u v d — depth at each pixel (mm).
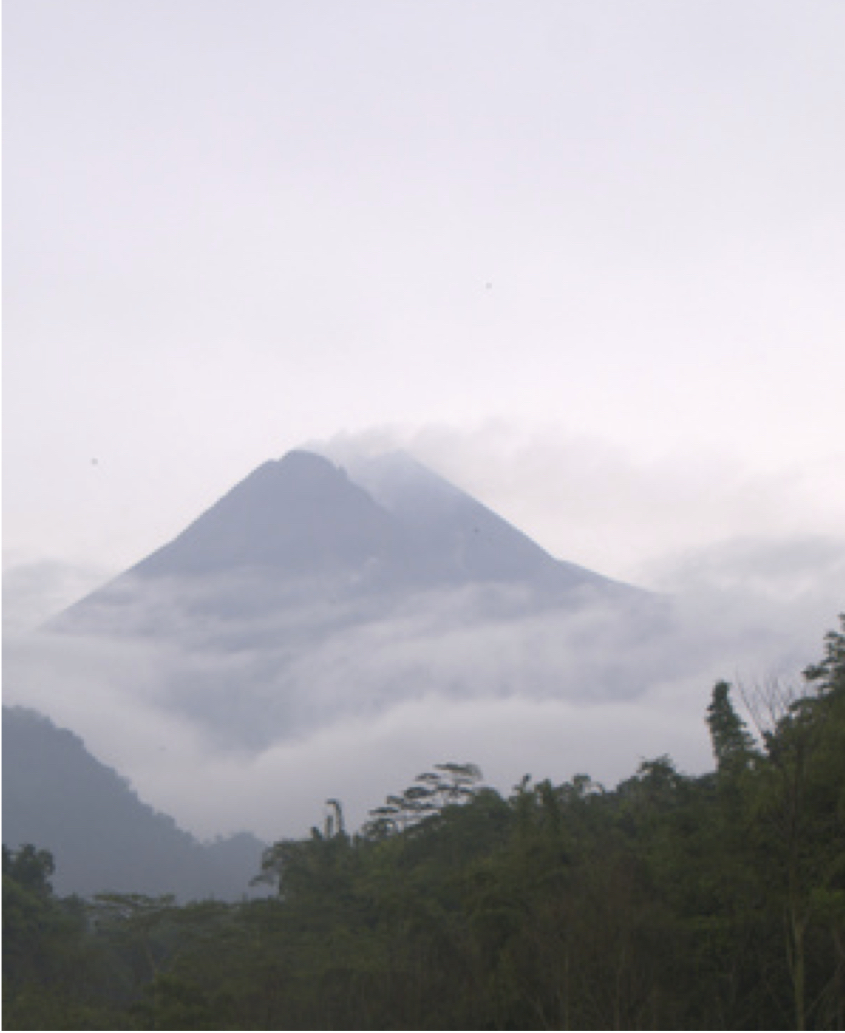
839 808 59625
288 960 93688
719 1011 61094
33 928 121188
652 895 66812
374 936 94000
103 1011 86625
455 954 74750
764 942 62438
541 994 63531
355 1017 75375
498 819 127875
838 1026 55094
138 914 122312
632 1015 59469
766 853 61281
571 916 62875
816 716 60625
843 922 56562
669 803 104125
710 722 89125
